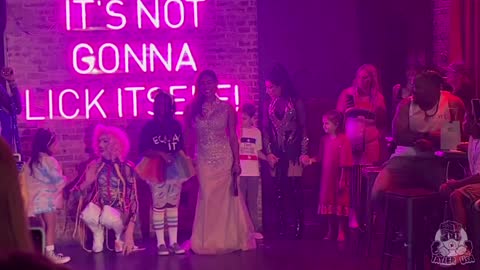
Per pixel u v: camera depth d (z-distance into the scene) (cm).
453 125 648
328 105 1130
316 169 1107
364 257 787
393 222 667
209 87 822
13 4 897
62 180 803
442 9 1095
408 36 1119
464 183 617
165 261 795
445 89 833
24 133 899
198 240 827
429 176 659
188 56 912
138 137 912
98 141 865
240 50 921
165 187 830
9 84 802
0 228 239
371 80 925
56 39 904
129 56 909
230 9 919
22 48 899
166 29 912
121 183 843
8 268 145
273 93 916
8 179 240
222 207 829
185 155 838
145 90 909
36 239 309
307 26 1134
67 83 906
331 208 885
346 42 1138
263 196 1062
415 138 657
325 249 838
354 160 904
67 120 905
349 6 1138
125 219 845
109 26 906
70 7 904
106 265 781
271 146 909
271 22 1133
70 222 901
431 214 634
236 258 801
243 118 905
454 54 1023
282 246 863
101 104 907
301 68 1134
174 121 837
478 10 995
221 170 827
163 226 836
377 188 671
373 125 909
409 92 889
